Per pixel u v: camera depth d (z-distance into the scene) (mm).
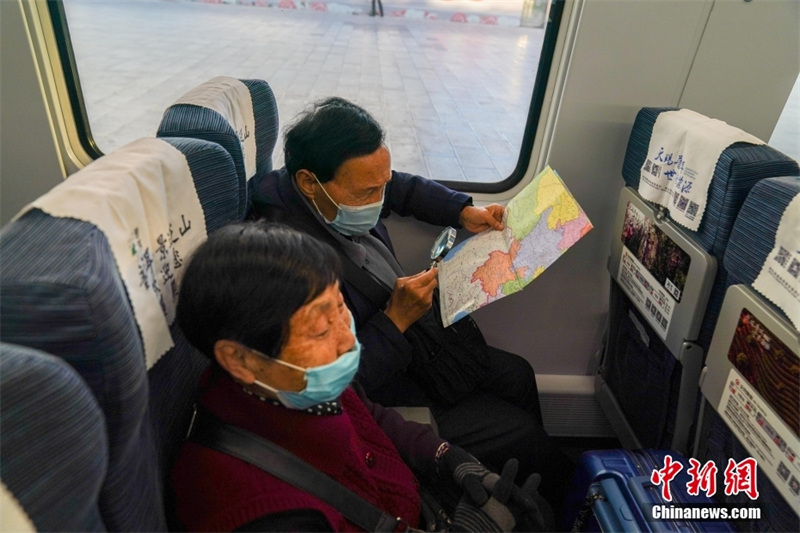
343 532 782
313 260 724
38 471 411
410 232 1840
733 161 1054
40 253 526
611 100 1600
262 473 747
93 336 498
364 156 1190
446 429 1385
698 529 1005
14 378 407
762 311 934
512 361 1615
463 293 1329
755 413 975
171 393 816
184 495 742
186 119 1047
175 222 791
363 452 963
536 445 1412
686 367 1246
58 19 1545
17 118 1574
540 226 1291
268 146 1484
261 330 697
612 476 1137
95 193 617
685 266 1205
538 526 942
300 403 799
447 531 951
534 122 1740
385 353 1225
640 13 1477
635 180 1472
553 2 1540
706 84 1569
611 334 1718
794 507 884
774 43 1508
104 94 2131
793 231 888
